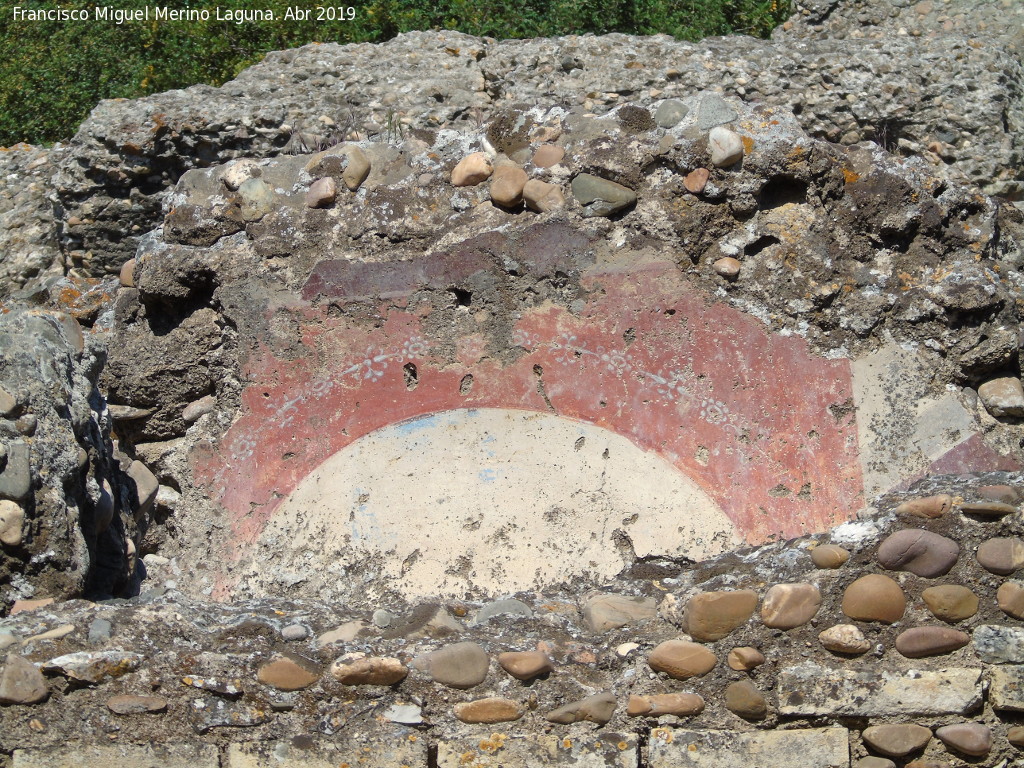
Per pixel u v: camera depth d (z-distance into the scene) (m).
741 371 2.77
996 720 2.21
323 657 2.24
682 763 2.22
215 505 2.88
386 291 2.88
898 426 2.72
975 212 2.83
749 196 2.80
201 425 2.97
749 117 2.83
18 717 2.24
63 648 2.24
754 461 2.73
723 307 2.79
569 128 2.90
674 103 2.87
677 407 2.77
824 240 2.80
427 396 2.85
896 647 2.21
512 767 2.22
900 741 2.21
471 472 2.80
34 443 2.39
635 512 2.74
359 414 2.86
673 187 2.82
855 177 2.81
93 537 2.56
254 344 2.92
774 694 2.22
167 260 2.98
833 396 2.74
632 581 2.45
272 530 2.84
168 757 2.24
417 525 2.78
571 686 2.23
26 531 2.35
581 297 2.82
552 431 2.80
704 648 2.23
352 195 2.95
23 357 2.44
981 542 2.20
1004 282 2.78
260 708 2.24
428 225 2.89
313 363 2.89
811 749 2.21
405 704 2.23
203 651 2.25
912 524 2.22
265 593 2.79
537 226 2.85
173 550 2.88
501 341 2.84
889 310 2.76
